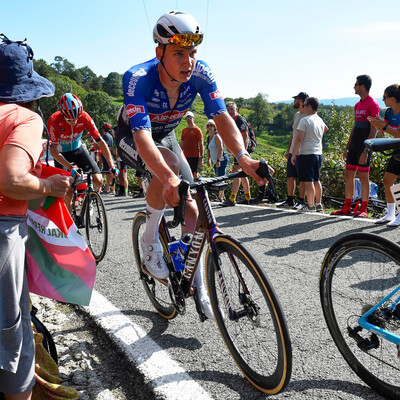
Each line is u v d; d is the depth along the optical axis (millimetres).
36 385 1718
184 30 2004
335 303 1997
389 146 1702
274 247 4316
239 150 2078
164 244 2492
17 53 1485
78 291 1888
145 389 1979
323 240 4480
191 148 8281
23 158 1386
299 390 1886
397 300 1766
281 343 1715
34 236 1800
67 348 2420
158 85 2258
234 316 1950
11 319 1444
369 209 6730
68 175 1711
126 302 3037
